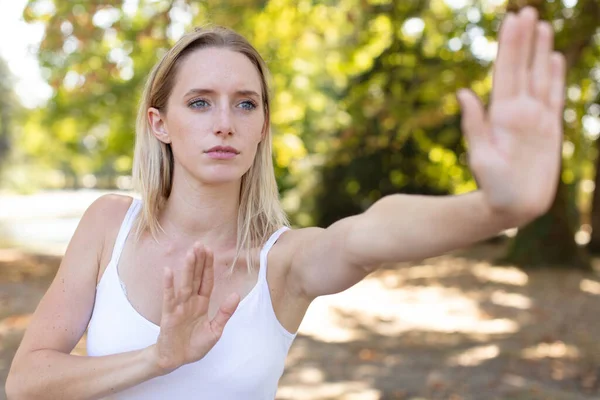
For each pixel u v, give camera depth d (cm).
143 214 193
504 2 1049
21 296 1077
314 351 762
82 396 161
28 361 171
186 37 182
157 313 180
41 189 7194
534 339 830
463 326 913
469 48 1098
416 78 1259
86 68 966
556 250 1486
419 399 589
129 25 961
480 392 610
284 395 599
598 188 1717
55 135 1888
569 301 1108
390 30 1170
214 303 180
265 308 178
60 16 812
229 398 174
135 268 186
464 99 100
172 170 197
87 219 196
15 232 2412
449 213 117
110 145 1625
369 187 2034
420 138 1775
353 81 1733
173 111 180
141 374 154
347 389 618
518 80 98
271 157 195
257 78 182
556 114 98
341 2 995
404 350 771
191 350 151
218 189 186
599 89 1591
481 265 1532
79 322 186
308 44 1080
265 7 904
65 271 189
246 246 185
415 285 1276
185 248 187
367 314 991
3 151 5303
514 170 98
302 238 181
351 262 149
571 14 1020
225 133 174
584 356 742
